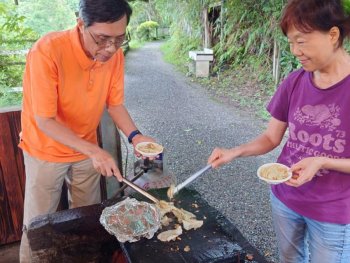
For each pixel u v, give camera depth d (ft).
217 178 11.89
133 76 31.04
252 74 25.04
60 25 20.90
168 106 21.08
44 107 5.24
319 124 4.14
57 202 6.69
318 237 4.45
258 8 23.58
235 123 17.54
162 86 26.53
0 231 7.72
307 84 4.28
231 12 26.61
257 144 5.16
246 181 11.64
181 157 13.79
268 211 9.86
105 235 5.22
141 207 4.88
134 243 4.36
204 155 13.93
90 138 6.56
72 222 4.97
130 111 20.22
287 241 5.06
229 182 11.60
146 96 23.63
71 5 21.61
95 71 5.68
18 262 7.53
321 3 3.48
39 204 6.43
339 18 3.53
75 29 5.24
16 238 7.95
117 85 6.44
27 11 20.66
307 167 3.94
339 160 3.94
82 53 5.26
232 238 4.51
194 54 28.40
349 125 3.90
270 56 23.93
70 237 5.05
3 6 15.84
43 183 6.25
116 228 4.49
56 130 5.26
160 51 50.62
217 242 4.38
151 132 16.67
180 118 18.67
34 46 5.27
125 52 47.24
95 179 6.93
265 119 17.87
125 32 4.81
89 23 4.57
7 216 7.69
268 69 23.80
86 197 6.94
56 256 5.08
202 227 4.70
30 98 5.78
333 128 4.01
